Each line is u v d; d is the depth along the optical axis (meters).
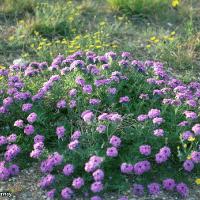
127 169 1.07
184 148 1.12
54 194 1.07
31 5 1.96
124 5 1.97
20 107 1.29
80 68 1.35
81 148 1.15
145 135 1.18
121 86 1.35
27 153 1.20
